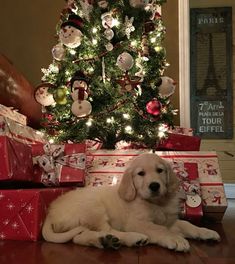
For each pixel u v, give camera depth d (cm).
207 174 206
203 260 125
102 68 238
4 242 149
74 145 196
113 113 242
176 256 130
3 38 383
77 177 190
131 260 124
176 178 170
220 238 162
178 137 273
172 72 373
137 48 243
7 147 157
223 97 565
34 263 120
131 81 227
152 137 246
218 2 566
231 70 563
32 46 380
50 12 381
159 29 264
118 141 251
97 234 141
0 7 385
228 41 564
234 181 554
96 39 239
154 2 261
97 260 124
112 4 239
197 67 565
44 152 189
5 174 157
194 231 157
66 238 146
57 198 167
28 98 259
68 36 228
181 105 370
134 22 244
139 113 238
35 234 151
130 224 153
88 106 220
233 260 125
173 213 164
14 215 154
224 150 562
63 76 243
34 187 193
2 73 220
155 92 242
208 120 563
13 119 207
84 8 243
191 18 565
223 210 199
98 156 219
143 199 158
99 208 153
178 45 374
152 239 145
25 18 382
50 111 249
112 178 205
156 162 163
